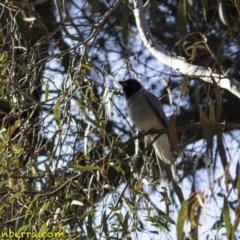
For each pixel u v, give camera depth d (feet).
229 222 23.50
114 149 31.50
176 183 32.53
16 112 35.83
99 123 32.45
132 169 32.01
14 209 31.63
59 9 33.83
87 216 30.48
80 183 31.22
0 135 33.04
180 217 22.56
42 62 33.63
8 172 31.81
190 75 27.25
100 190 30.83
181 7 28.50
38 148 32.96
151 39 33.14
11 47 34.27
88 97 34.37
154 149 36.32
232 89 29.04
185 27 28.60
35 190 32.12
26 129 33.14
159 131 32.78
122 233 30.14
